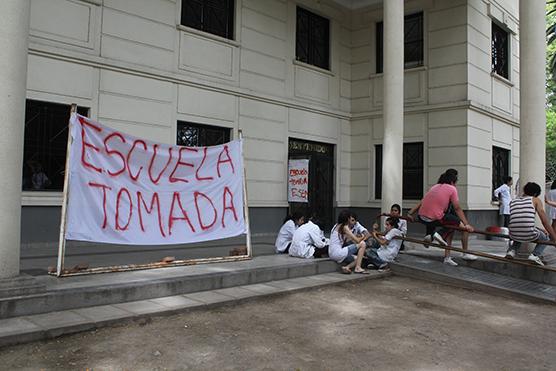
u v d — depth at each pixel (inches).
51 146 344.2
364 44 570.9
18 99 196.1
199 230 289.7
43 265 269.0
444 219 338.0
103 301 211.9
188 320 207.2
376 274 325.1
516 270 319.3
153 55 394.0
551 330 217.8
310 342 187.9
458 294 288.2
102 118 362.3
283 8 504.4
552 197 394.6
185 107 415.2
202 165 295.9
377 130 554.3
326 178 550.6
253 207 469.7
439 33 513.0
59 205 343.9
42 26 332.5
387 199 399.5
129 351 169.0
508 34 593.9
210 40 436.1
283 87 501.7
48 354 163.2
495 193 522.9
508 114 575.8
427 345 189.9
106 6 365.7
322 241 332.2
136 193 262.7
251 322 210.1
